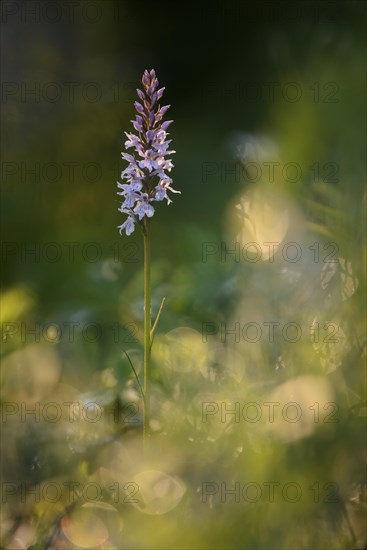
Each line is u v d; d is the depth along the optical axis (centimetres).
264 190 117
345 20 144
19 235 179
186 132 262
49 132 204
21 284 137
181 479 95
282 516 92
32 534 96
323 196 108
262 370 102
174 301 121
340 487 93
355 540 91
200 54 299
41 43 215
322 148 124
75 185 193
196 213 192
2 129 198
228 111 259
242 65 288
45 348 119
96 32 253
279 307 104
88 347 119
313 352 98
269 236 113
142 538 92
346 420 95
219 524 92
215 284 122
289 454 94
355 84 127
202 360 109
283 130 129
